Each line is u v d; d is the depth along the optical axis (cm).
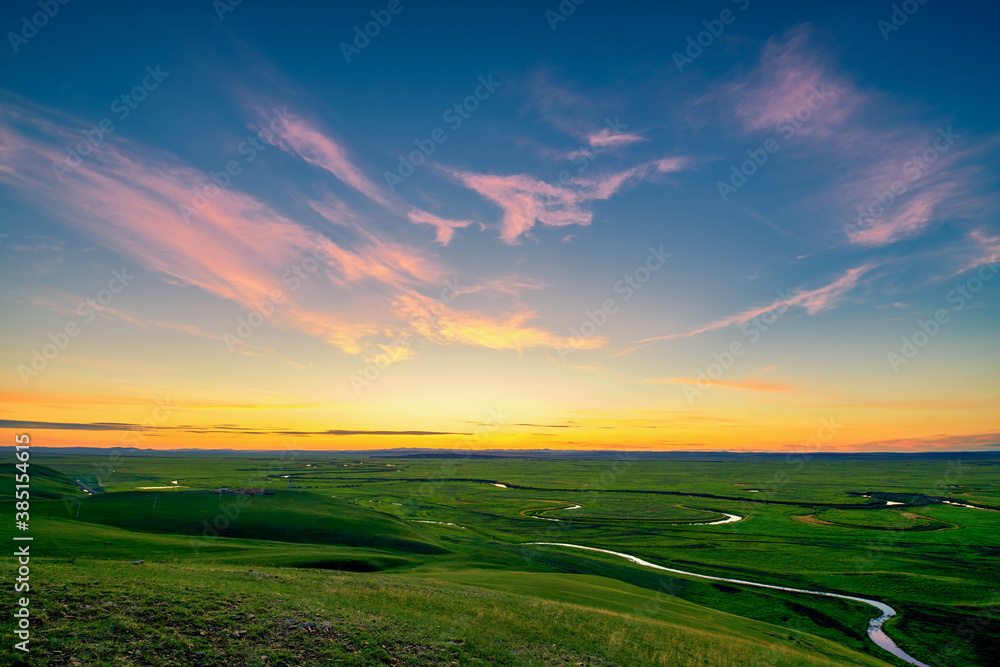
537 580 5378
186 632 2177
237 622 2372
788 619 6306
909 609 6794
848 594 7519
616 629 3369
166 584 2805
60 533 5209
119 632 2066
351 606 2909
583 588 5272
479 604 3425
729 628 4628
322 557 5500
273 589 3067
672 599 5916
